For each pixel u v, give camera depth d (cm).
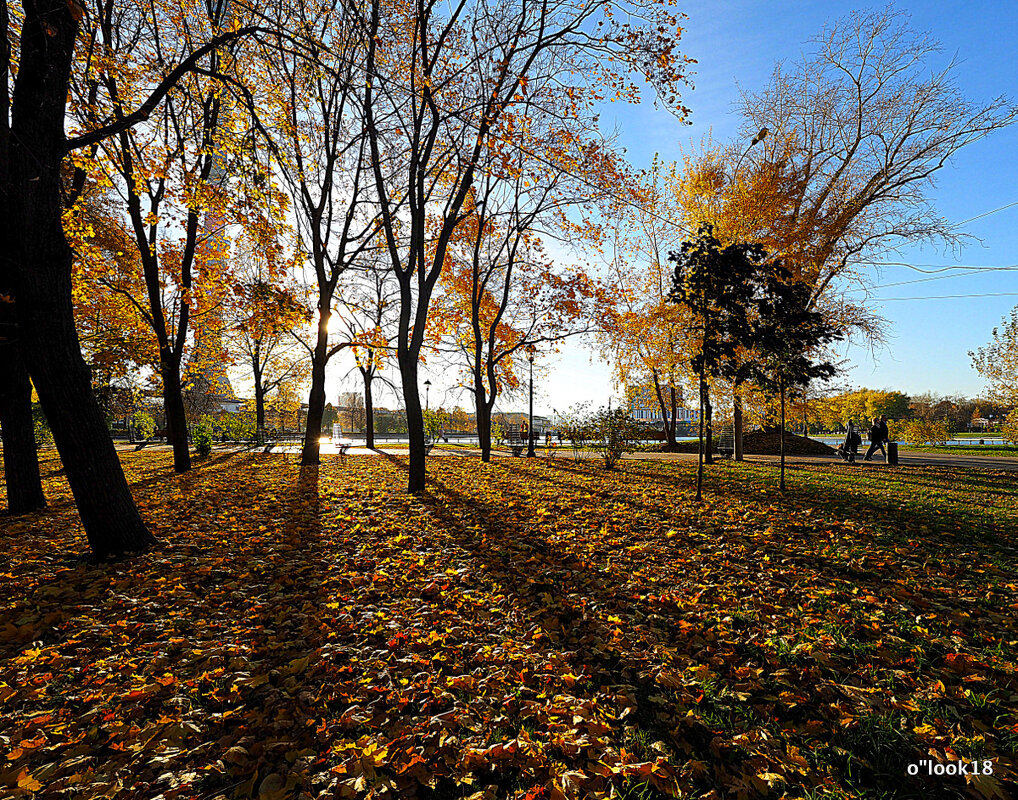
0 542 651
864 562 537
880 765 243
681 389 2086
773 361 934
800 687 307
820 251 1644
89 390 597
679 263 911
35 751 253
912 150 1866
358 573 515
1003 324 2058
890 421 3647
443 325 2041
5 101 521
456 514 793
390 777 233
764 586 470
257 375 3117
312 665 330
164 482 1182
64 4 539
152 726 268
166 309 1628
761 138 1578
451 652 348
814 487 1078
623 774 232
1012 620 388
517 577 502
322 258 1562
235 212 940
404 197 1527
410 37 1109
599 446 1534
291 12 984
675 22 907
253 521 757
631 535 658
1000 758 241
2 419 852
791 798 221
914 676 317
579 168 1188
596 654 346
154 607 434
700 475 909
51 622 404
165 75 1050
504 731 266
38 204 566
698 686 305
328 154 1443
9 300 582
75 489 579
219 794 224
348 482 1177
